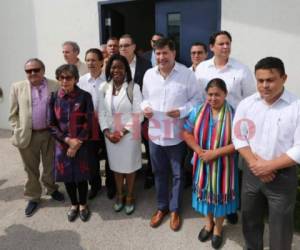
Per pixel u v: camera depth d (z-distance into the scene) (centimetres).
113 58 285
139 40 677
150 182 355
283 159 187
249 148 207
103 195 345
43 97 298
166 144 273
